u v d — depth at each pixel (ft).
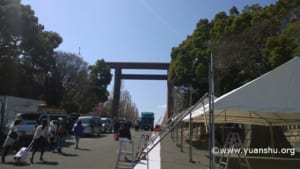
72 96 203.00
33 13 123.95
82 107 213.87
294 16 90.68
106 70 252.21
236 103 35.76
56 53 183.62
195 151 83.66
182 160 62.90
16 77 126.72
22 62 136.36
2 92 124.36
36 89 149.69
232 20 112.37
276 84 36.52
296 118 49.93
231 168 52.29
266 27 94.94
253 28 96.32
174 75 138.00
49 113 95.14
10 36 115.96
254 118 51.39
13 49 123.13
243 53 96.99
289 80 36.73
